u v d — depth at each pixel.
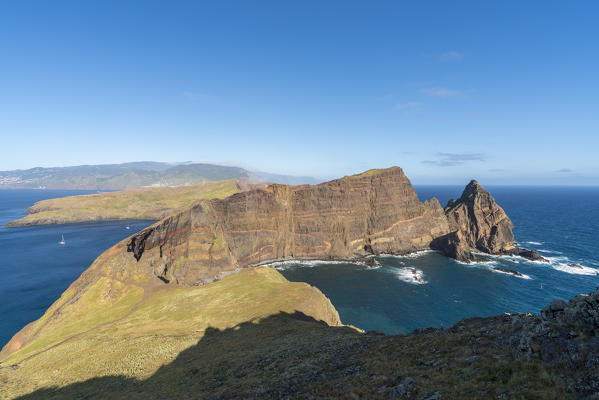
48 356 49.97
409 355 22.62
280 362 30.30
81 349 50.69
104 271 91.62
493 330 21.62
